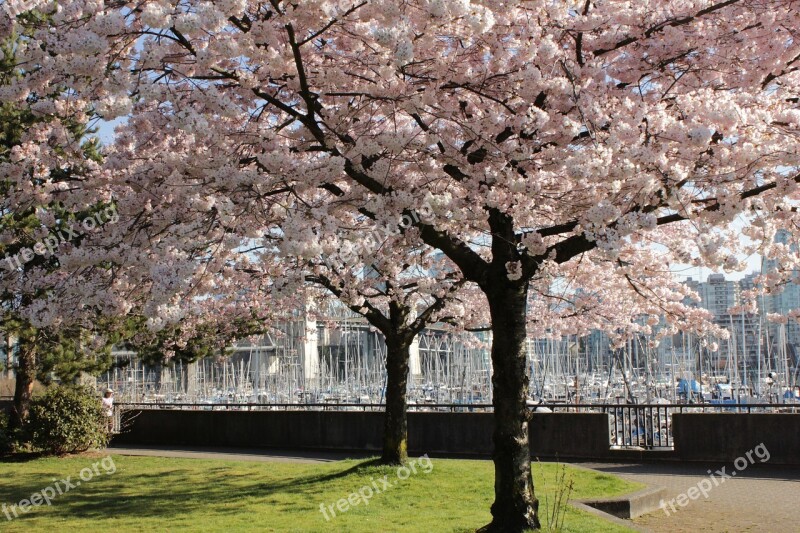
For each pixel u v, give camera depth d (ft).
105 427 60.29
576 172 22.52
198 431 67.67
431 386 135.85
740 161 24.17
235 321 60.54
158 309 23.86
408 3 23.52
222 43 23.12
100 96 26.45
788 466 48.62
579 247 26.14
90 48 22.41
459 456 57.57
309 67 27.94
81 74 24.07
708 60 26.91
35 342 52.44
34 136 29.84
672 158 24.52
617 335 55.21
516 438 25.86
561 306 53.52
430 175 28.04
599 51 27.78
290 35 24.11
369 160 26.48
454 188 28.94
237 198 25.08
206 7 21.56
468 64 27.73
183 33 22.15
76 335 52.06
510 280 26.32
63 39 23.90
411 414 59.67
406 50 22.08
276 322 61.11
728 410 81.41
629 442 55.01
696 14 25.76
